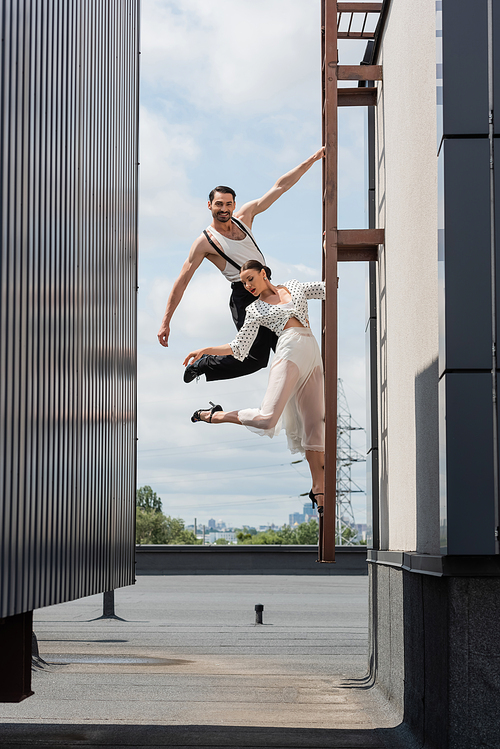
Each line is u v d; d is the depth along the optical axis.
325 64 8.76
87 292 7.03
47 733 7.33
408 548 7.93
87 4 7.08
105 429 7.68
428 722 6.29
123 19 8.89
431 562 5.99
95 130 7.41
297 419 9.02
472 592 5.57
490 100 5.91
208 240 8.91
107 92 7.96
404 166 8.12
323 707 8.45
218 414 8.66
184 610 18.33
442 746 5.75
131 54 9.43
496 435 5.68
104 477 7.62
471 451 5.67
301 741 6.97
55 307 6.01
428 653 6.29
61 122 6.22
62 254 6.22
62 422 6.16
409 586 7.14
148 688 9.56
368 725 7.61
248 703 8.70
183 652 12.52
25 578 5.23
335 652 12.61
